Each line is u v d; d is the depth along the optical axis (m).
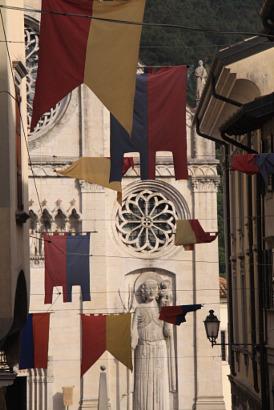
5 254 37.25
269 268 49.78
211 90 54.06
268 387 49.59
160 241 90.50
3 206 37.34
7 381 39.44
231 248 65.06
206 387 89.69
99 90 32.53
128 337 58.16
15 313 41.72
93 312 88.62
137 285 90.00
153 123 37.91
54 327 87.62
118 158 38.31
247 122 48.06
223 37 123.50
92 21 32.47
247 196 56.28
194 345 89.81
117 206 90.00
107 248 89.69
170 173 90.25
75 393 87.75
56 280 60.47
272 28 47.41
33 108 32.81
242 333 60.69
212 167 90.44
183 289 90.31
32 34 88.94
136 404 88.88
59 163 88.75
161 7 121.75
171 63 121.06
